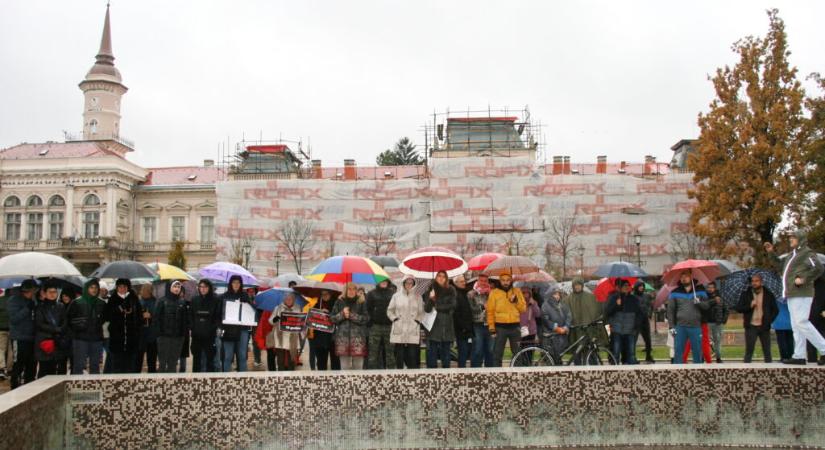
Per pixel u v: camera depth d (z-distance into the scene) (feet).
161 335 43.37
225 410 28.48
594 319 46.80
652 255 161.79
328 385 28.89
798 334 33.68
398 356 42.88
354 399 28.89
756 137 123.85
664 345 80.28
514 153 170.71
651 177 171.12
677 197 161.99
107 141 240.94
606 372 29.19
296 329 44.68
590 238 161.58
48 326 40.73
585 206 162.71
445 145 183.42
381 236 167.84
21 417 22.79
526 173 162.61
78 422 27.91
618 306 45.91
